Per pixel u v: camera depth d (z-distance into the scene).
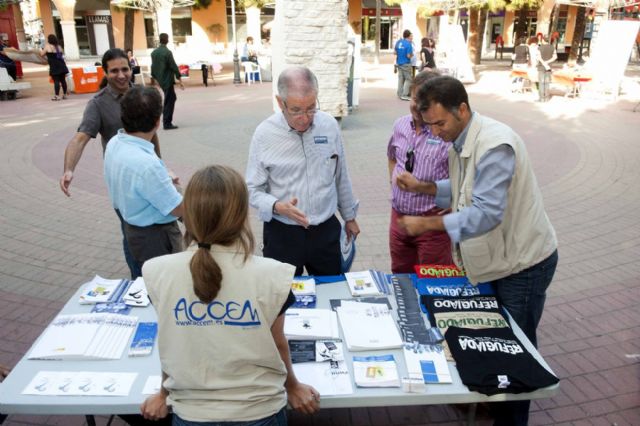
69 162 3.47
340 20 8.90
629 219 5.57
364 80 19.39
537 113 11.73
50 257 4.79
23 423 2.78
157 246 2.92
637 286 4.17
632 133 9.64
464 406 2.88
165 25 31.00
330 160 2.91
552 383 1.92
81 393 1.90
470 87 16.72
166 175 2.77
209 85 18.41
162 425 2.26
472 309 2.38
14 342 3.47
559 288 4.17
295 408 1.87
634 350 3.37
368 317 2.35
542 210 2.34
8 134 10.00
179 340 1.66
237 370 1.68
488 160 2.14
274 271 1.67
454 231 2.17
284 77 2.56
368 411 2.88
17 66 19.95
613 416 2.79
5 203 6.20
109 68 3.53
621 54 13.31
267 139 2.83
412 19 28.00
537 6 20.98
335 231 3.06
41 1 31.09
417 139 3.06
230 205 1.61
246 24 34.12
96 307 2.44
